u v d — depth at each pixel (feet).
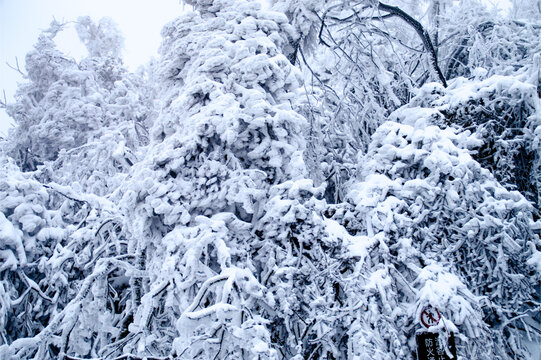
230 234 12.60
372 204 14.75
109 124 36.14
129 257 15.39
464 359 12.40
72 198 16.03
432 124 18.26
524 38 27.22
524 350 15.75
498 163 19.35
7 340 14.08
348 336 13.19
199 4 16.97
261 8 15.75
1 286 13.52
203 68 13.92
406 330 13.08
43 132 34.60
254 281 10.94
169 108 15.30
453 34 29.45
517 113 19.98
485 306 15.78
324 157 19.89
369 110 22.95
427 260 14.16
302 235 12.69
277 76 14.25
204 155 12.91
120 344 12.37
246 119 12.98
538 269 15.33
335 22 24.36
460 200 15.58
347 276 13.46
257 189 13.08
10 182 15.19
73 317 12.59
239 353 10.05
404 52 31.50
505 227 15.23
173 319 11.83
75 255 14.57
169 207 11.99
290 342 11.78
